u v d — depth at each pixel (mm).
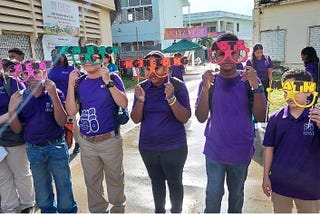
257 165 4270
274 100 2311
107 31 11508
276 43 14305
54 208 3066
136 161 4703
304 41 13242
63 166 2934
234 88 2453
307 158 2133
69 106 2832
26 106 2803
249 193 3488
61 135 2961
